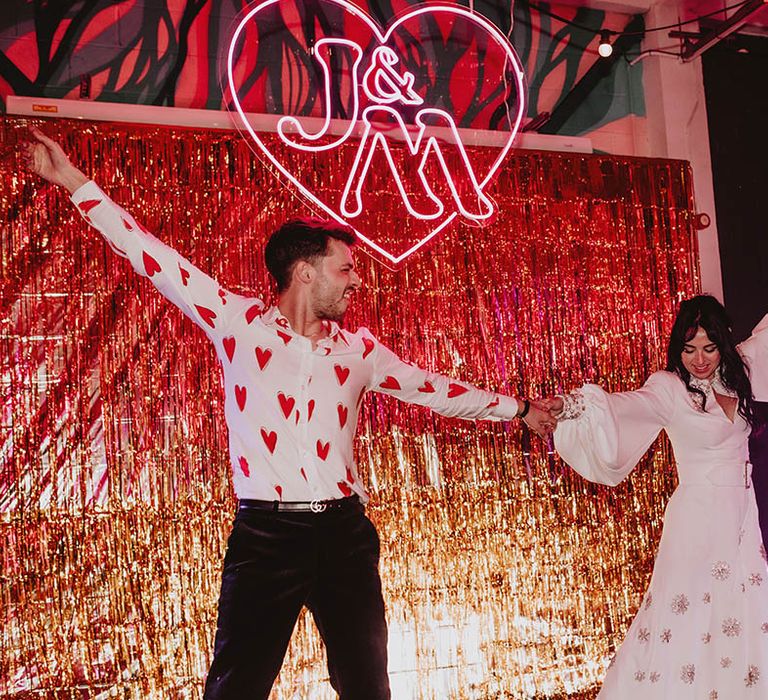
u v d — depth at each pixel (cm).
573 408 279
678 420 280
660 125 433
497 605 365
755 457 291
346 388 234
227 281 344
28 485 317
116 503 325
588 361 390
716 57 452
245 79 378
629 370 396
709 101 447
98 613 319
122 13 365
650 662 270
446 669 355
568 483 382
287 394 227
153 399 332
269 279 348
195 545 331
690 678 262
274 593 217
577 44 434
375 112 389
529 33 425
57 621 315
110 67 361
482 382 373
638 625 278
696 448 277
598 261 397
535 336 383
